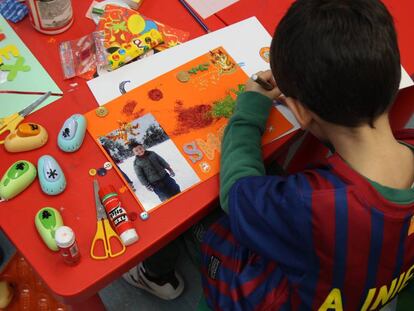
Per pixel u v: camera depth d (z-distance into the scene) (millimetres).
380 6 681
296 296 811
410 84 1011
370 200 678
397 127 1273
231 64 964
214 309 936
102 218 762
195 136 862
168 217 776
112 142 839
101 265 727
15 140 804
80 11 1016
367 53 646
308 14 670
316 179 715
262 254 768
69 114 872
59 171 787
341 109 684
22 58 932
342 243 691
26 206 768
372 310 809
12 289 1265
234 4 1073
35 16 934
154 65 944
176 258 1327
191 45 981
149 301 1411
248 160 812
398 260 740
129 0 1029
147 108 884
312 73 667
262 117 868
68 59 939
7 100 879
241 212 756
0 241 1434
